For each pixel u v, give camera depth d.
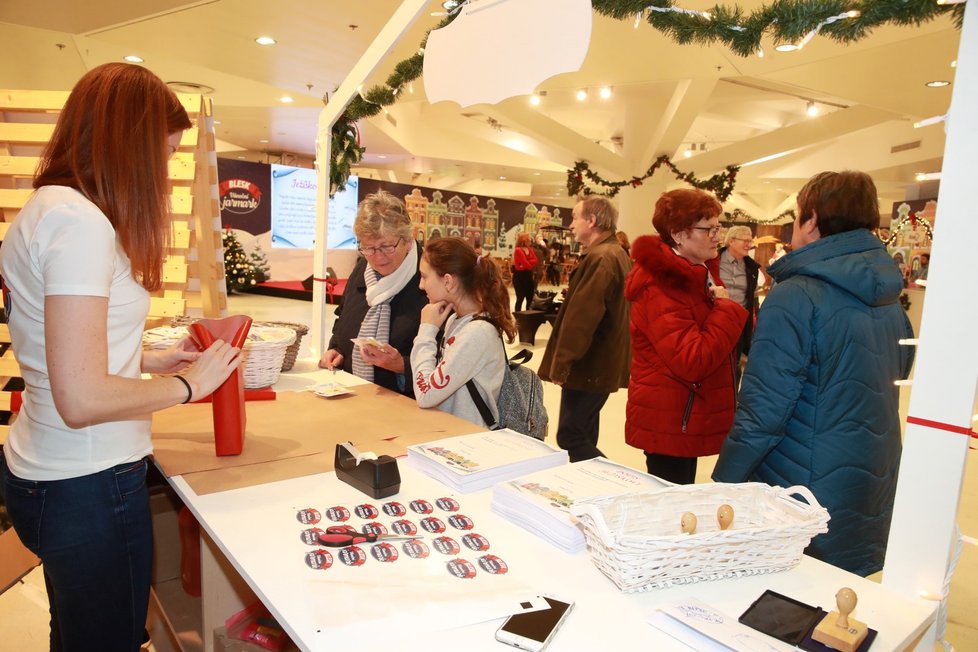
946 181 0.91
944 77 5.72
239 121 9.30
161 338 1.84
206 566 1.33
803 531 1.00
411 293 2.27
